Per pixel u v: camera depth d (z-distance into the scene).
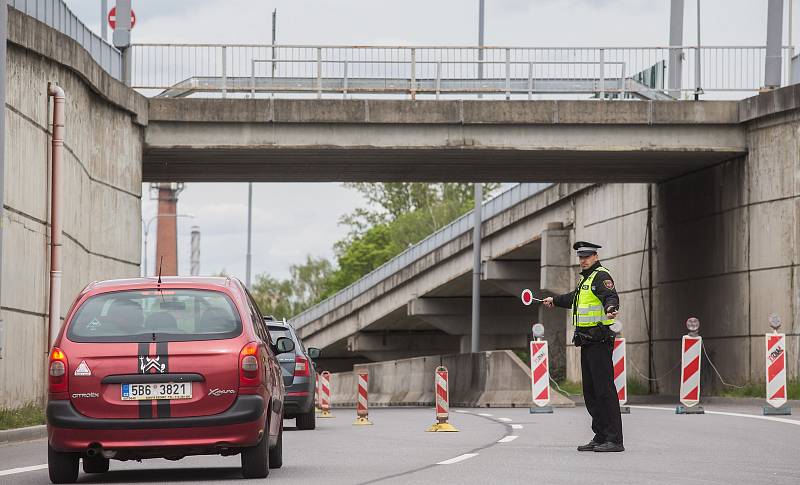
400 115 76.50
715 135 78.06
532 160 82.38
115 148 70.50
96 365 26.58
